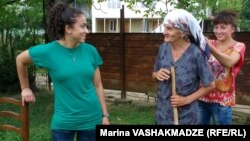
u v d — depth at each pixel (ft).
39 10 44.75
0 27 43.11
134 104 32.68
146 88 33.78
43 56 10.56
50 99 35.55
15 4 42.04
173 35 9.98
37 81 46.39
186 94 10.11
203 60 10.09
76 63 10.51
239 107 29.94
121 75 34.86
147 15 34.58
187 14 9.99
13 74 40.78
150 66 33.40
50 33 10.76
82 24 10.37
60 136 10.80
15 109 31.01
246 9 80.74
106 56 36.01
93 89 11.01
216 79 12.27
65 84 10.52
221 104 12.34
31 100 11.83
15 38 43.86
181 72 10.07
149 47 33.30
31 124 24.36
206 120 12.96
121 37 34.63
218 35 12.39
